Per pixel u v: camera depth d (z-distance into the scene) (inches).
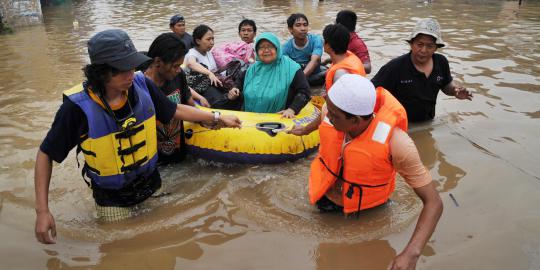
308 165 150.9
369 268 101.0
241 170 149.3
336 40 164.4
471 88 214.2
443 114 187.0
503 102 196.2
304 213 123.0
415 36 161.9
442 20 415.8
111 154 111.2
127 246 110.5
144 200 126.2
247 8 558.3
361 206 115.6
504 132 167.3
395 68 172.4
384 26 392.8
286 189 135.6
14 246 110.3
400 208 122.9
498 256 102.3
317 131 160.7
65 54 318.7
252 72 180.2
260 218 121.2
